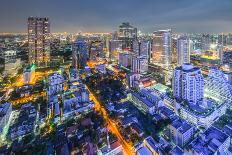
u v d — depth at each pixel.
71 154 102.56
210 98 168.38
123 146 109.50
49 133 124.75
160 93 180.00
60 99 178.38
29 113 146.88
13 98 181.25
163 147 102.50
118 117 139.25
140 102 159.75
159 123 130.25
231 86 163.38
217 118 136.88
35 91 198.50
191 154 92.88
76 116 146.00
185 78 149.50
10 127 130.12
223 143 97.75
